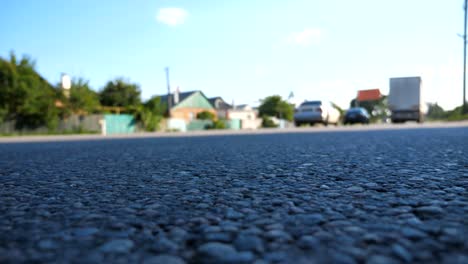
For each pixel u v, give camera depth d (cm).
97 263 81
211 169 262
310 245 89
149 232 105
